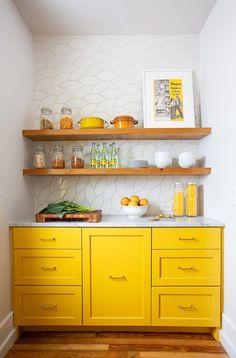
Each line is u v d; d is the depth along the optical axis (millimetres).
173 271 1595
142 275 1599
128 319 1596
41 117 1874
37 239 1602
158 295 1595
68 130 1768
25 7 1701
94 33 2031
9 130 1593
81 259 1603
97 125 1803
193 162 1840
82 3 1663
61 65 2059
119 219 1794
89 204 2051
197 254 1584
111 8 1717
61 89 2053
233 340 1424
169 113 1972
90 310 1604
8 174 1581
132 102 2051
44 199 2053
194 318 1591
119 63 2059
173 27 1960
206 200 1895
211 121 1787
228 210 1519
